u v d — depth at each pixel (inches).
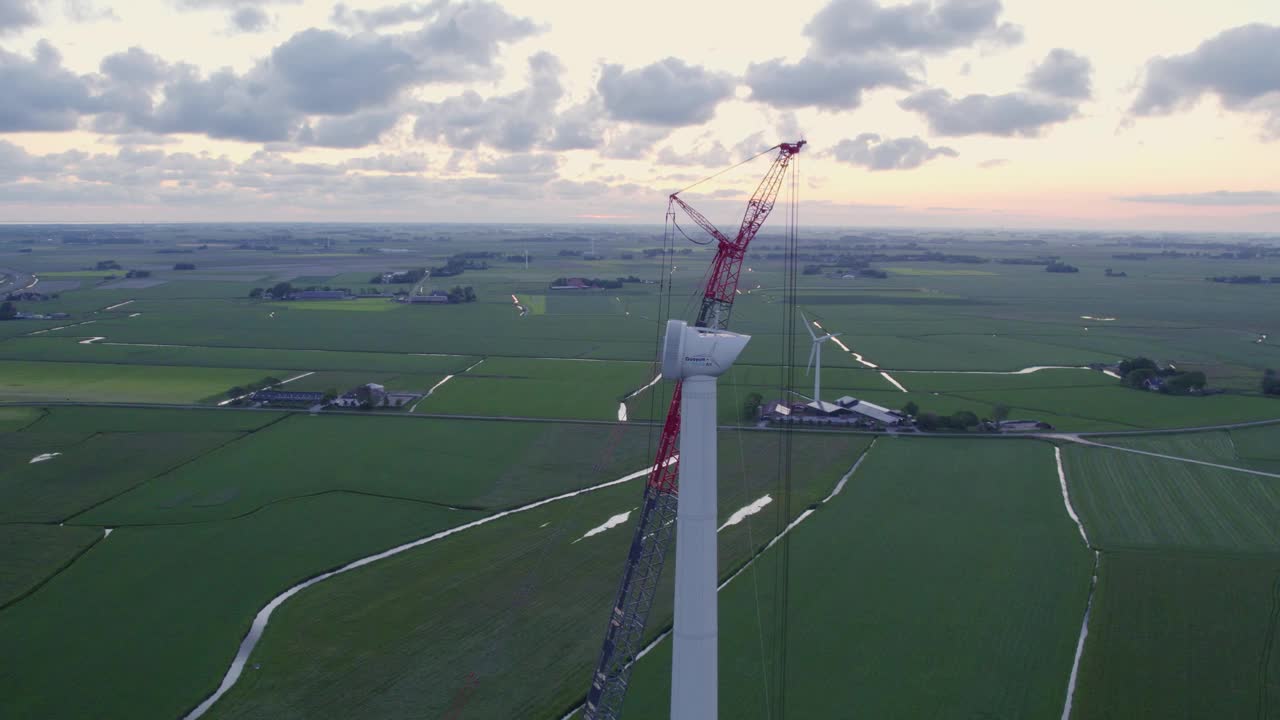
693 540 1754.4
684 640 1768.0
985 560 3641.7
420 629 3024.1
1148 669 2792.8
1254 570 3535.9
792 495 4431.6
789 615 3147.1
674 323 1706.4
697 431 1744.6
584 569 3521.2
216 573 3452.3
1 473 4680.1
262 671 2746.1
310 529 3934.5
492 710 2559.1
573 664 2800.2
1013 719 2529.5
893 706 2588.6
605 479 4707.2
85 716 2511.1
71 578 3393.2
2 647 2871.6
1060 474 4845.0
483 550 3725.4
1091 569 3550.7
